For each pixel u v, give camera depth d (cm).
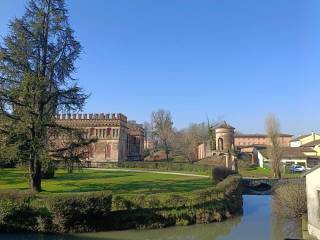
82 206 2667
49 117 3406
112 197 2855
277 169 6538
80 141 3566
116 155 9019
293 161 8831
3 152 3212
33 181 3362
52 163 3347
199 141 11494
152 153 11806
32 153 3278
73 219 2675
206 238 2680
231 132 9794
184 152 11244
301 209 2967
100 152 9038
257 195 5253
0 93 3253
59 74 3588
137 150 11306
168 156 11188
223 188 3591
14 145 3216
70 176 5306
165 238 2656
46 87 3384
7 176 4722
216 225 3111
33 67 3494
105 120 9125
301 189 3081
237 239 2658
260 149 9981
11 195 2666
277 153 6662
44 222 2627
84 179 4875
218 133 9825
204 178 5572
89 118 9125
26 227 2614
